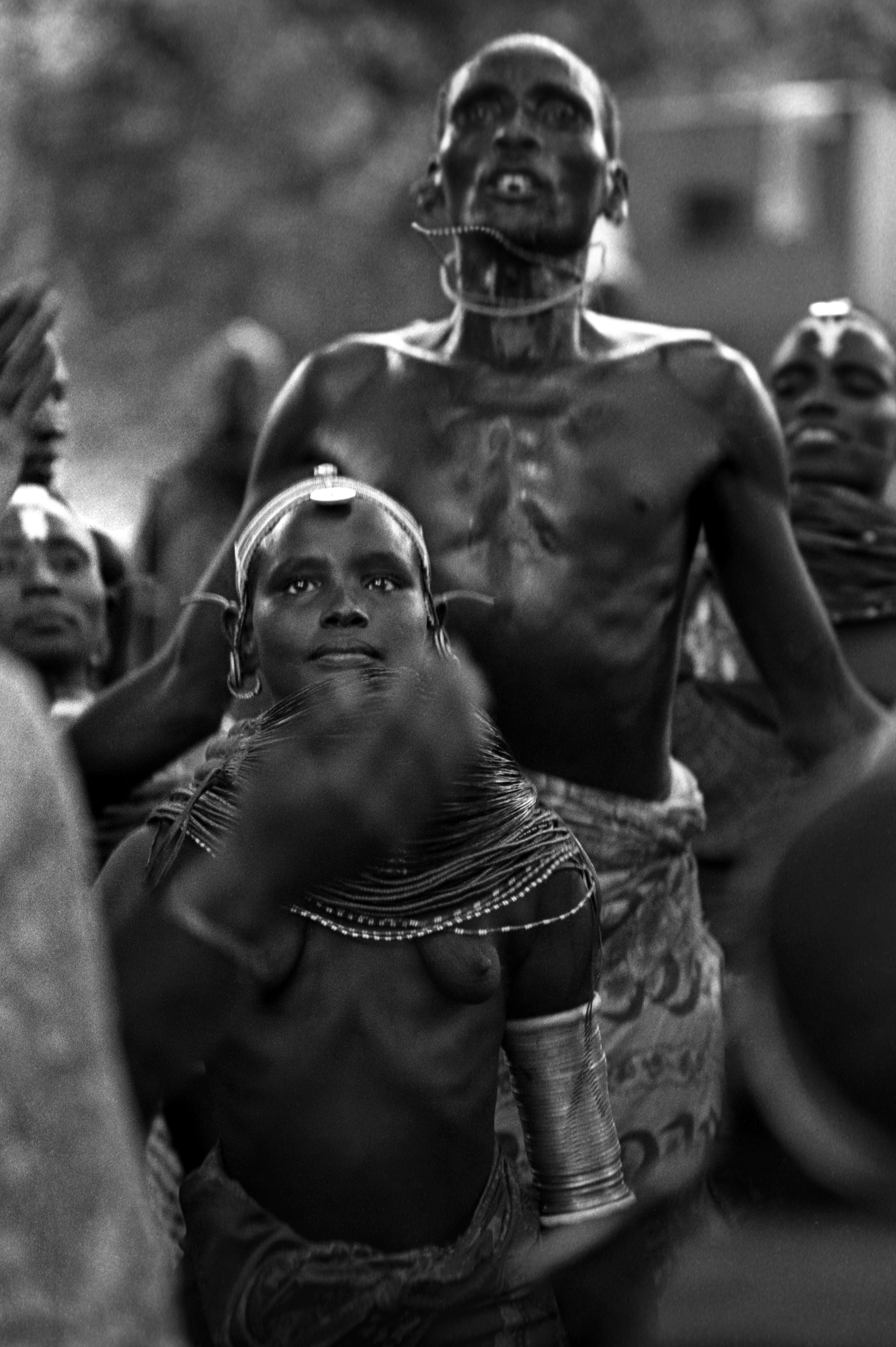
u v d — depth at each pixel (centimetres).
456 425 408
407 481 407
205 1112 320
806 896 141
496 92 409
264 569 303
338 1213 275
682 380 415
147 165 2084
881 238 1664
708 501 421
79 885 176
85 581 435
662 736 415
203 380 751
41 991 170
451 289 424
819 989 139
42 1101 169
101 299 2092
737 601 431
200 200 2062
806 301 1656
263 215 2059
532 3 2073
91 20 2081
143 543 719
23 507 431
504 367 411
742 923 154
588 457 406
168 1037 194
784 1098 143
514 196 404
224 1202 279
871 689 512
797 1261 153
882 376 549
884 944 138
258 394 734
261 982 269
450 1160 276
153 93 2080
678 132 1672
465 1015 277
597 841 399
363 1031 274
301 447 418
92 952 176
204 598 382
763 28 2088
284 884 190
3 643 427
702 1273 156
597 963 295
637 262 1675
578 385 410
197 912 194
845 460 541
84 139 2092
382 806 184
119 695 408
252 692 320
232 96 2066
